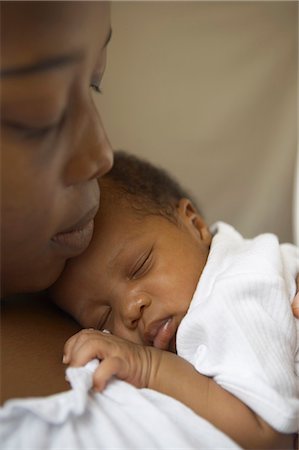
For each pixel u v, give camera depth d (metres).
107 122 1.19
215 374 0.69
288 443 0.67
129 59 1.17
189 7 1.17
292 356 0.71
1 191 0.54
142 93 1.20
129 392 0.62
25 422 0.57
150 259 0.82
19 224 0.56
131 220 0.84
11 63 0.49
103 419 0.59
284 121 1.24
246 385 0.66
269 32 1.20
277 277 0.74
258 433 0.65
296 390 0.68
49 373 0.64
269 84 1.23
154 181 0.96
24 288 0.67
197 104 1.23
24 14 0.49
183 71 1.20
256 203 1.26
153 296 0.80
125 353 0.66
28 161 0.53
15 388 0.61
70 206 0.61
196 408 0.65
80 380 0.61
